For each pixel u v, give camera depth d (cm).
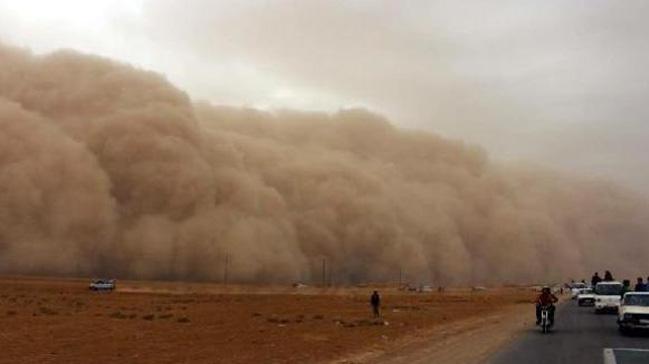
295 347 1612
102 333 2030
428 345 1627
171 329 2200
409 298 5603
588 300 3731
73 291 6025
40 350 1552
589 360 1215
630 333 1856
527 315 3016
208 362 1327
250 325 2380
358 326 2308
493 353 1349
